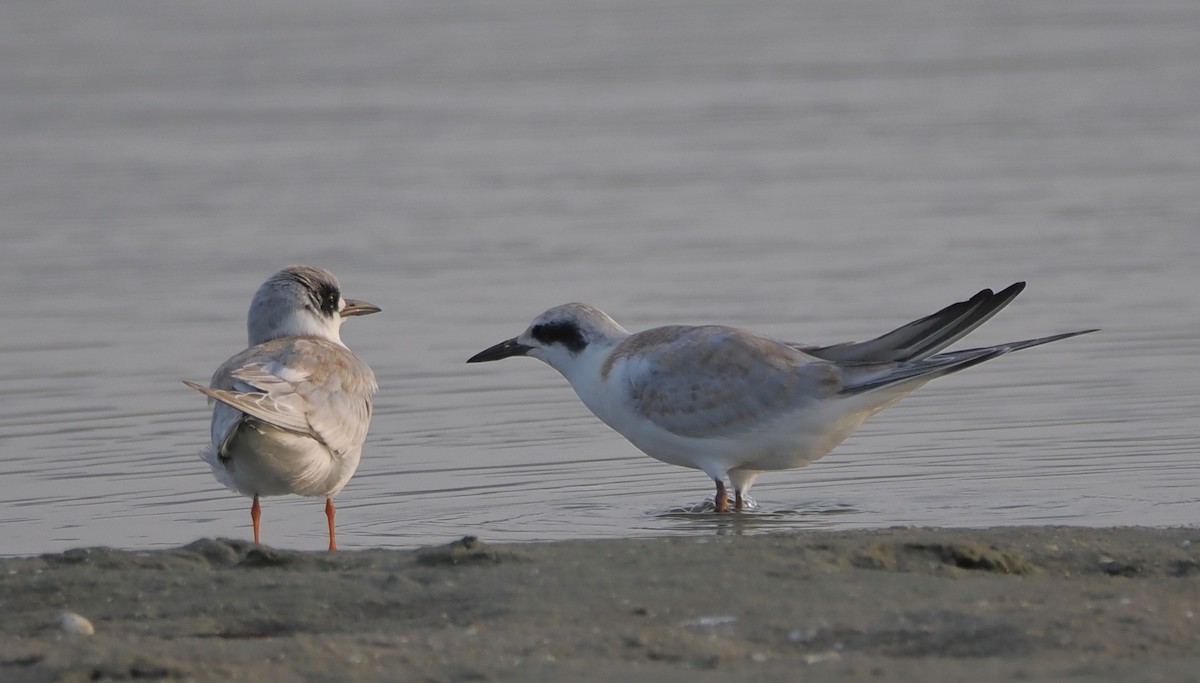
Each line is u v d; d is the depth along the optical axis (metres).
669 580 8.77
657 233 23.19
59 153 29.50
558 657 7.49
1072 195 24.75
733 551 9.38
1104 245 21.70
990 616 7.86
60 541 11.83
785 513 12.34
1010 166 27.06
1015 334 17.89
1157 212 23.44
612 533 11.76
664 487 13.33
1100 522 11.53
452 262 21.75
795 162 27.89
